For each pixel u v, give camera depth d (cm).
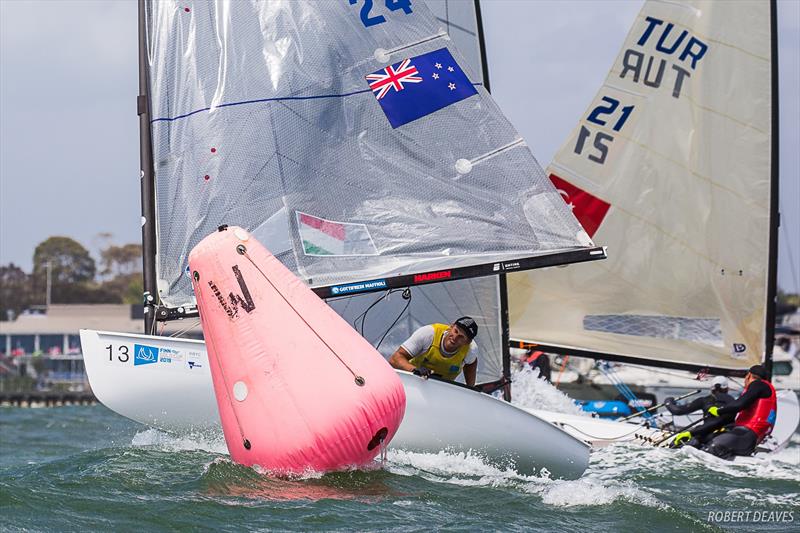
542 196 3319
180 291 3391
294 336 2731
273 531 2169
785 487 3219
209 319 2803
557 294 5053
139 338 3216
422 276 3306
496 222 3331
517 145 3347
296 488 2566
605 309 5041
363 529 2211
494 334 3806
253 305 2764
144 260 3447
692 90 5012
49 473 2773
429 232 3338
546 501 2569
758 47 4966
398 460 3020
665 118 5025
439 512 2397
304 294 2811
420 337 3188
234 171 3394
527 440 3050
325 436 2650
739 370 4991
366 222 3362
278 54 3422
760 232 4969
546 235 3306
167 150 3431
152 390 3189
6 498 2380
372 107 3400
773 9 4959
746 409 4112
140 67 3522
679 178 5009
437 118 3381
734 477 3419
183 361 3191
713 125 4994
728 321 4994
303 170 3388
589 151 5078
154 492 2494
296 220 3372
